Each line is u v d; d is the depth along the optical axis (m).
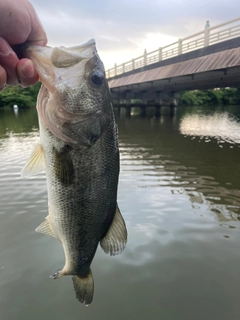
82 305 0.50
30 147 1.85
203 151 1.85
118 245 0.32
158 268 0.59
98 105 0.28
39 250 0.65
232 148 1.95
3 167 1.36
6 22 0.22
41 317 0.47
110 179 0.31
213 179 1.20
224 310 0.48
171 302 0.50
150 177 1.22
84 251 0.31
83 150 0.28
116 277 0.56
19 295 0.52
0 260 0.62
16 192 1.01
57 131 0.27
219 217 0.81
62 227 0.29
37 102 0.28
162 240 0.69
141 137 2.46
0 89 0.25
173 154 1.75
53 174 0.28
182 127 3.23
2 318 0.47
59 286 0.54
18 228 0.75
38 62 0.25
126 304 0.50
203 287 0.54
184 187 1.09
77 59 0.27
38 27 0.25
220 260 0.61
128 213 0.84
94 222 0.30
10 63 0.23
